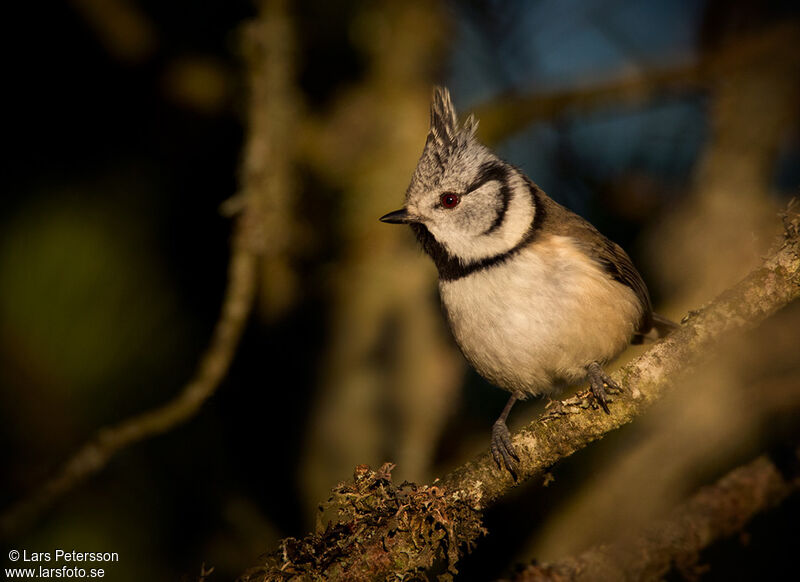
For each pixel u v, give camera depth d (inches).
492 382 348.8
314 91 485.1
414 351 426.3
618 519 347.9
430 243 354.6
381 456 410.0
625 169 442.9
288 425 432.8
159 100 454.6
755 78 425.7
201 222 432.5
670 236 410.0
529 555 356.8
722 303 240.2
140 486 387.9
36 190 399.5
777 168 437.4
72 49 446.3
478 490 256.2
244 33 389.7
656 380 243.8
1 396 378.0
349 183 455.8
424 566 243.0
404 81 465.4
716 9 467.2
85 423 388.2
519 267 324.8
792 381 346.9
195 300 416.8
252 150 375.9
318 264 457.1
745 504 282.4
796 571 320.5
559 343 320.8
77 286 383.2
